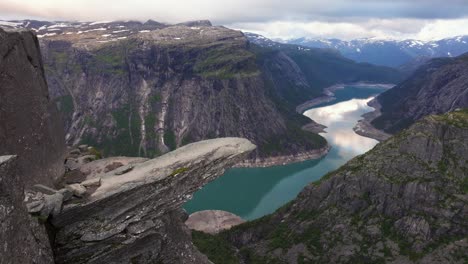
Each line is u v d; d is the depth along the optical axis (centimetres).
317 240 11600
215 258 11225
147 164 3066
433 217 10719
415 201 11150
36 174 2731
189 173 3008
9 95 2528
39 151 2841
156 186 2873
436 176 11319
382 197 11675
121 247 2775
